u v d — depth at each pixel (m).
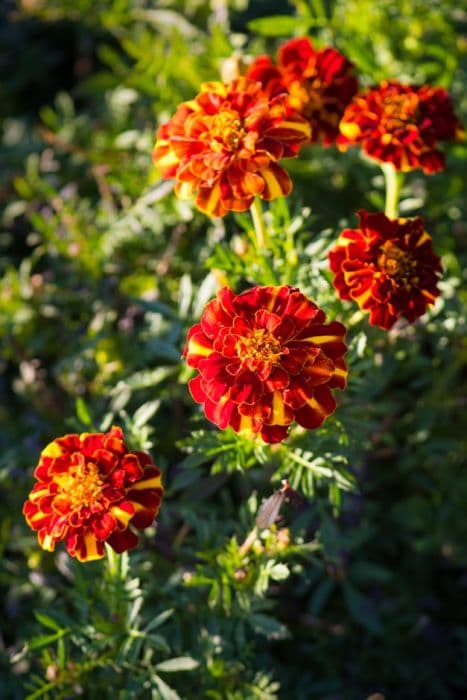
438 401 0.60
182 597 0.53
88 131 0.71
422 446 0.60
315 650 0.60
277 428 0.43
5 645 0.59
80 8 0.75
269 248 0.51
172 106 0.66
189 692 0.53
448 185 0.64
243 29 0.77
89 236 0.63
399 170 0.50
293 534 0.53
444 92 0.52
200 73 0.65
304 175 0.62
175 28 0.66
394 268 0.47
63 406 0.62
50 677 0.49
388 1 0.65
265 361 0.43
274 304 0.44
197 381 0.44
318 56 0.53
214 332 0.44
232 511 0.57
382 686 0.59
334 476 0.47
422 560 0.63
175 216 0.62
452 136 0.52
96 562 0.52
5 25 0.88
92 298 0.63
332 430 0.48
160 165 0.48
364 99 0.51
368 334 0.51
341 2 0.68
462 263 0.62
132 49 0.66
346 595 0.58
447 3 0.66
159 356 0.60
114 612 0.49
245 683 0.52
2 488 0.61
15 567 0.58
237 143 0.47
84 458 0.45
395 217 0.53
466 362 0.58
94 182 0.71
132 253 0.63
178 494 0.58
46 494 0.45
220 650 0.51
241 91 0.48
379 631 0.58
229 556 0.49
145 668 0.52
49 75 0.87
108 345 0.60
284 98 0.49
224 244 0.52
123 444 0.45
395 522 0.63
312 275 0.51
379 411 0.57
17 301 0.63
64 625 0.51
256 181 0.46
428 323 0.56
